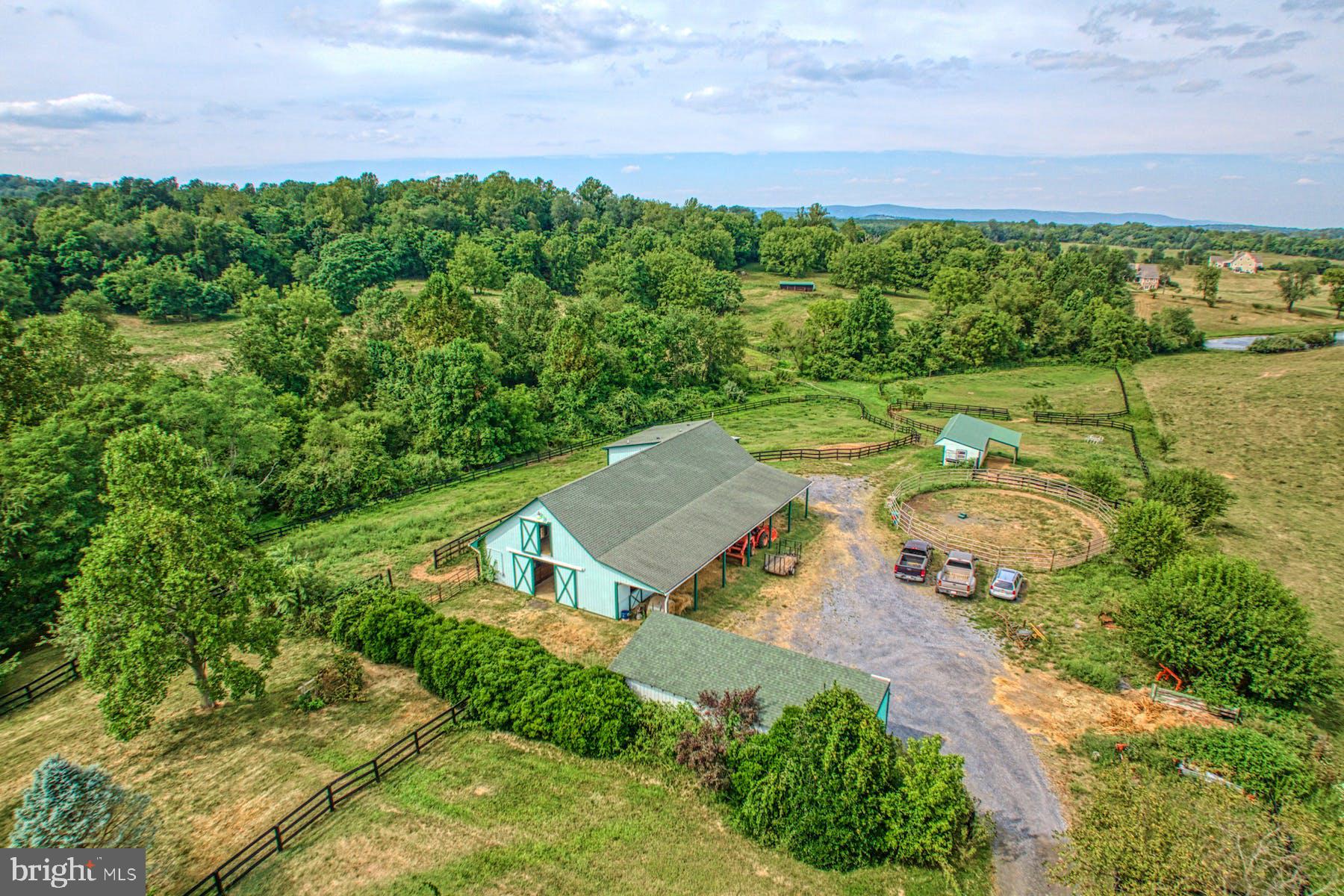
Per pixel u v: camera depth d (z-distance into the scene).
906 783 16.94
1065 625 27.95
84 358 42.00
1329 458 52.88
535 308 69.81
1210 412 66.50
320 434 45.81
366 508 43.84
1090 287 117.88
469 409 52.38
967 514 39.97
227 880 15.65
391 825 17.44
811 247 151.62
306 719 21.92
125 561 19.52
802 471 48.28
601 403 63.75
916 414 66.75
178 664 20.06
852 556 35.09
